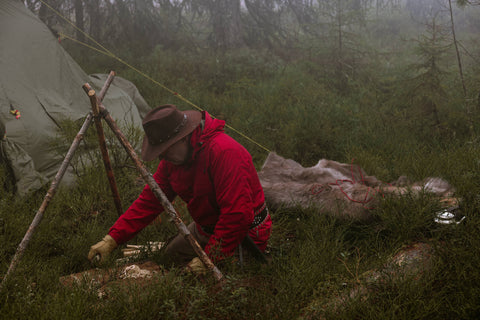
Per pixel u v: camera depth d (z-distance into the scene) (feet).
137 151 15.48
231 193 7.77
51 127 14.67
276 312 7.36
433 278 7.84
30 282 8.02
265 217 9.00
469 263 7.84
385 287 7.65
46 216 11.43
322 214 11.32
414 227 9.60
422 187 10.65
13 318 6.90
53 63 16.39
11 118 13.73
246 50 31.24
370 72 27.25
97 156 13.96
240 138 18.38
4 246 9.71
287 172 13.70
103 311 7.26
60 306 7.11
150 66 27.81
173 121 7.57
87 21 34.17
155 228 11.09
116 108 17.78
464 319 6.93
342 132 18.31
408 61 28.96
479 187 10.90
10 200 12.37
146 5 33.73
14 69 14.88
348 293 7.61
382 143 17.20
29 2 30.30
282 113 20.56
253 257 8.83
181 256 9.25
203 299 7.16
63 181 13.74
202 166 7.91
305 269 8.48
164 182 9.00
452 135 17.57
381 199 10.63
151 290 7.59
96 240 10.52
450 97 20.15
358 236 10.53
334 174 13.23
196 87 25.34
